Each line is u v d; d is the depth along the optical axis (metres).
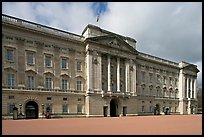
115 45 69.06
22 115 50.06
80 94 61.09
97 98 62.62
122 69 72.12
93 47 63.56
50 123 33.62
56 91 56.97
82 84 62.19
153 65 85.38
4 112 48.12
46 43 56.66
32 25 54.53
